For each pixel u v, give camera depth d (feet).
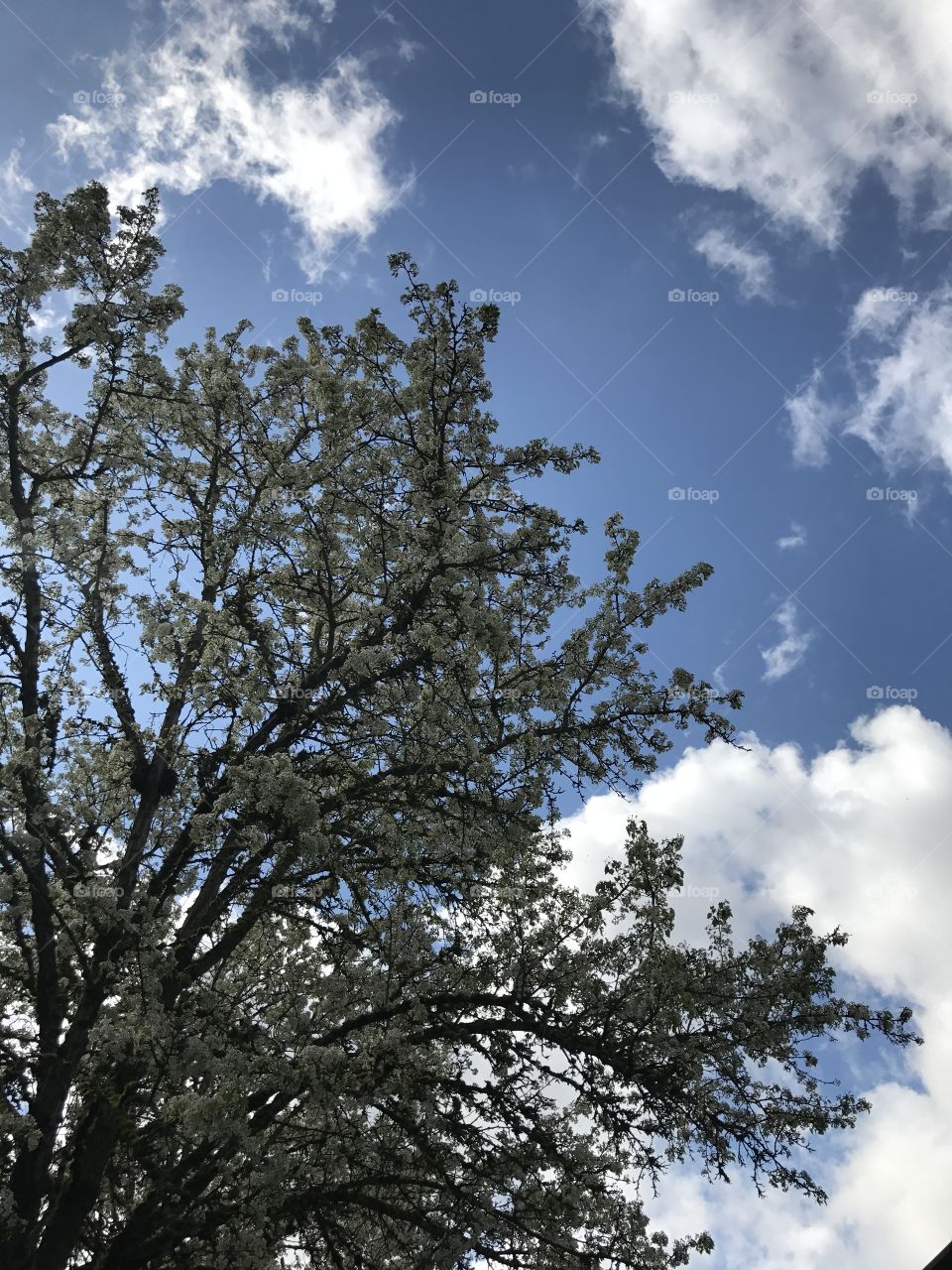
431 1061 39.50
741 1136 33.63
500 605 41.42
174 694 39.65
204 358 47.85
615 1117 34.06
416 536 39.50
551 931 40.11
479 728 38.88
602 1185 34.45
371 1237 38.91
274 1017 35.65
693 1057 33.73
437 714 38.04
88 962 34.24
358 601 44.50
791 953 35.76
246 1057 31.07
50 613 41.68
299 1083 30.99
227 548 41.73
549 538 39.58
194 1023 31.50
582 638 40.09
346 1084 31.58
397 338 40.04
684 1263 35.37
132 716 41.50
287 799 32.83
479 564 39.47
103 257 40.81
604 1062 34.37
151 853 37.45
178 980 34.32
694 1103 33.76
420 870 39.04
